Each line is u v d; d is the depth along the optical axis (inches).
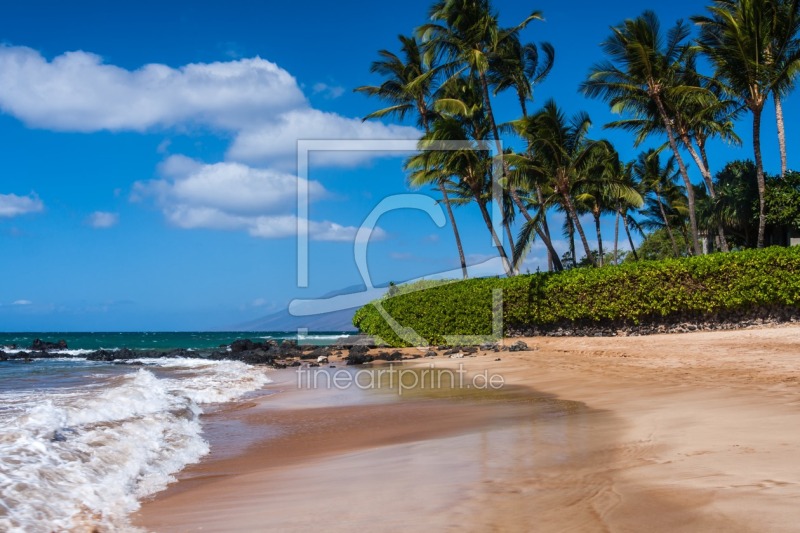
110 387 615.8
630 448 244.4
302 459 301.1
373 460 275.3
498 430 326.0
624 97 1147.3
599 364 639.1
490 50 1202.0
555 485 193.9
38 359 1331.2
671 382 453.4
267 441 359.6
